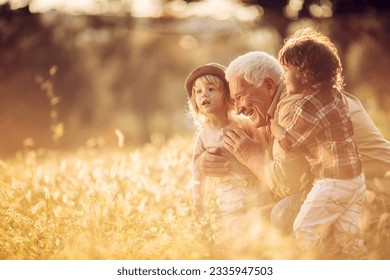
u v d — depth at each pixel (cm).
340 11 1938
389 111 1534
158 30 2336
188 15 2270
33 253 494
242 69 502
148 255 474
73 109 2241
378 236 466
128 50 2373
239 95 506
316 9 1947
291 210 493
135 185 646
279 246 460
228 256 463
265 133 524
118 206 550
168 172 669
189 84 542
